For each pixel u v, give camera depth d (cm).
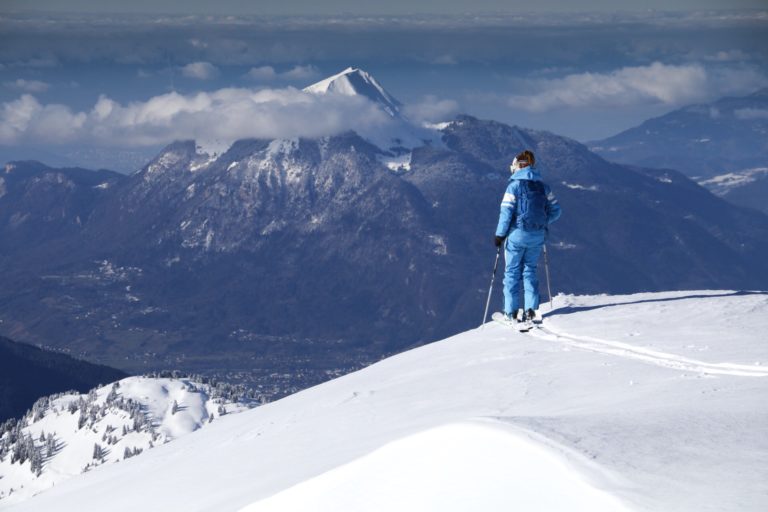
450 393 1311
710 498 591
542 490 662
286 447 1348
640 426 779
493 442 761
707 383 1051
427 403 1295
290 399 2005
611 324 1627
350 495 801
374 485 794
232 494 1140
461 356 1594
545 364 1368
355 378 1839
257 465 1291
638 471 654
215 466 1412
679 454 687
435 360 1645
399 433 1120
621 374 1203
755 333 1370
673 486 621
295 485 902
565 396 1135
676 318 1606
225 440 1692
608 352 1380
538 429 770
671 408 878
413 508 717
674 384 1076
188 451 1775
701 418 802
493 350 1566
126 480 1681
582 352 1416
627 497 609
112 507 1381
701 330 1454
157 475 1545
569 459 686
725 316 1567
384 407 1377
